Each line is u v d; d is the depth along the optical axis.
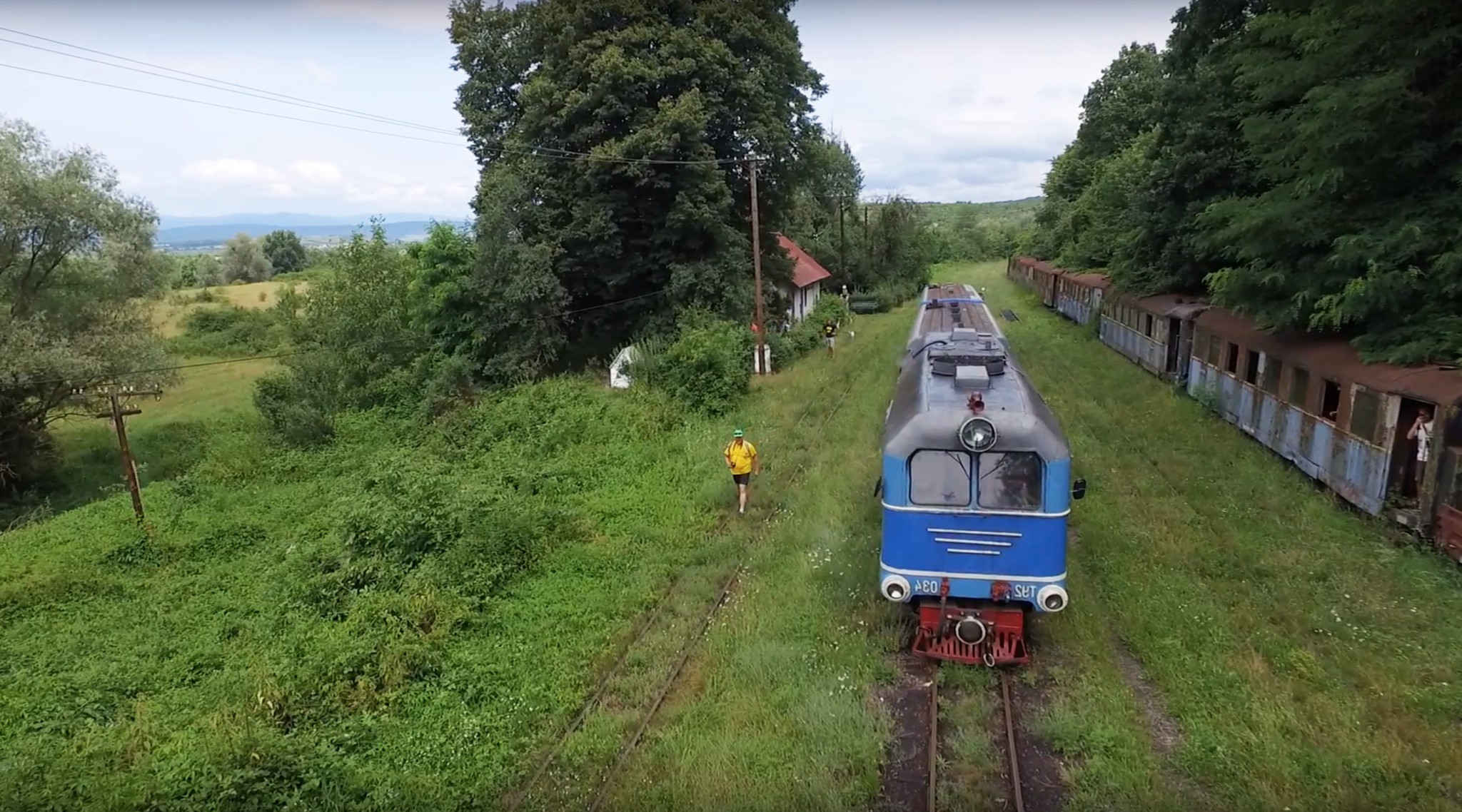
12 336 21.45
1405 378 11.57
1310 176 13.71
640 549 12.55
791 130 29.45
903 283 55.22
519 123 28.64
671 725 8.05
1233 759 7.07
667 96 25.33
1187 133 23.75
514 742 7.90
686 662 9.24
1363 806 6.44
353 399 25.30
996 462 8.51
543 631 10.12
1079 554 11.35
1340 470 13.05
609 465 17.25
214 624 11.61
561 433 19.34
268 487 19.52
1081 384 23.23
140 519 16.44
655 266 26.97
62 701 9.42
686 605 10.54
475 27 30.39
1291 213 14.34
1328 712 7.61
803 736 7.68
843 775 7.15
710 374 22.28
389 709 8.60
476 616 10.34
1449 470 10.70
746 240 28.06
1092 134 51.53
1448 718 7.54
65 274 24.80
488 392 24.95
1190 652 8.73
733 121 26.81
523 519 12.70
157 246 27.20
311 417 22.80
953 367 10.25
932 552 8.72
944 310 18.03
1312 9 13.66
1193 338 21.56
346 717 8.45
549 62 26.62
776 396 23.16
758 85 26.41
